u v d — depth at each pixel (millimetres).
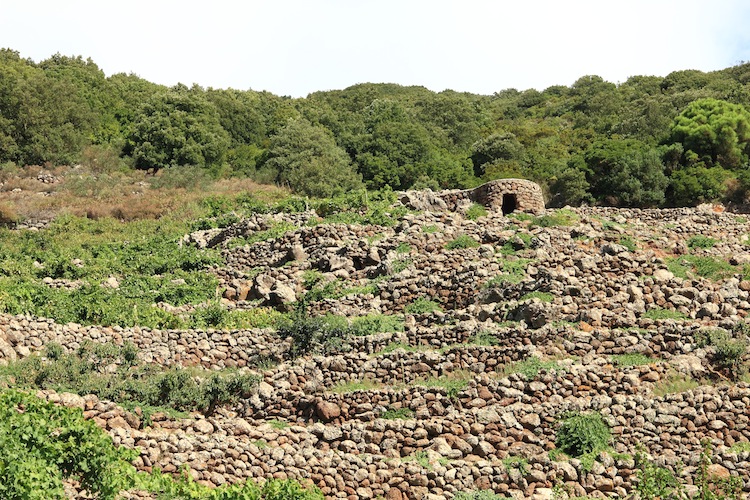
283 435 26781
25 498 20328
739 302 32219
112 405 26156
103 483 22375
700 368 28234
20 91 75500
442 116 98000
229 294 40250
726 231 44500
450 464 25781
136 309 35906
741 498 24312
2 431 21562
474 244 40531
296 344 32594
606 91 106062
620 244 39812
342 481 25406
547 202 59719
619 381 27781
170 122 77375
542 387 27688
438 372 29719
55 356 30672
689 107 64062
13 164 71062
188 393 28594
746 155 61750
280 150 74062
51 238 53031
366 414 27969
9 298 34875
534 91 119438
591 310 31297
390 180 68875
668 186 58625
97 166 74062
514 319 32281
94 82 87812
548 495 24969
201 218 55375
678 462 25641
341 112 99000
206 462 25047
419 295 36438
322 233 43094
